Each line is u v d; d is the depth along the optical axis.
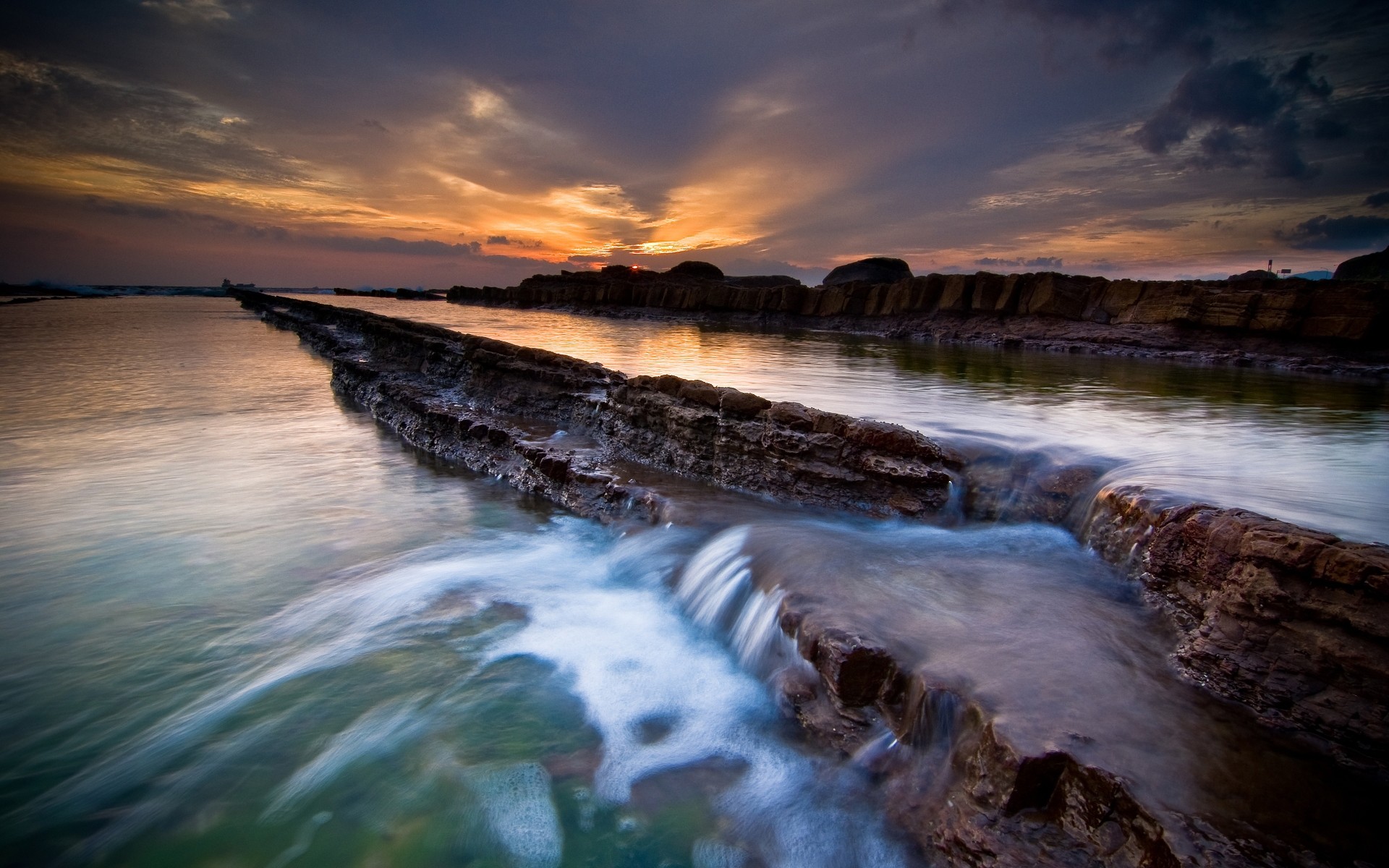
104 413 16.62
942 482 8.19
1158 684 4.41
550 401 14.41
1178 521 5.54
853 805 4.21
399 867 3.90
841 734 4.69
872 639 4.96
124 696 5.52
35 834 4.12
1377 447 9.74
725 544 7.65
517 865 3.91
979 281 35.19
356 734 5.06
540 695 5.57
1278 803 3.39
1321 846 3.15
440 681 5.77
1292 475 7.83
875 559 6.79
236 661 6.06
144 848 4.05
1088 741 3.75
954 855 3.67
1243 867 3.02
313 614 6.94
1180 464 8.38
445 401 16.00
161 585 7.54
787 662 5.51
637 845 4.01
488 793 4.45
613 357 24.45
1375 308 21.09
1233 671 4.27
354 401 19.62
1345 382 18.55
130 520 9.53
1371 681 3.75
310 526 9.53
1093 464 8.37
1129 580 5.98
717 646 6.42
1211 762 3.65
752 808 4.26
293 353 30.97
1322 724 3.82
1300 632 4.11
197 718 5.24
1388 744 3.58
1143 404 14.30
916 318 39.09
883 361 23.95
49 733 5.04
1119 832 3.36
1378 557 3.91
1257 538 4.58
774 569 6.67
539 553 8.73
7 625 6.60
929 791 4.07
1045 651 4.82
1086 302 31.17
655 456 11.12
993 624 5.28
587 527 9.60
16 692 5.53
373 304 84.19
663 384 11.79
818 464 9.08
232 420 16.55
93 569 7.94
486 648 6.31
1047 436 10.28
